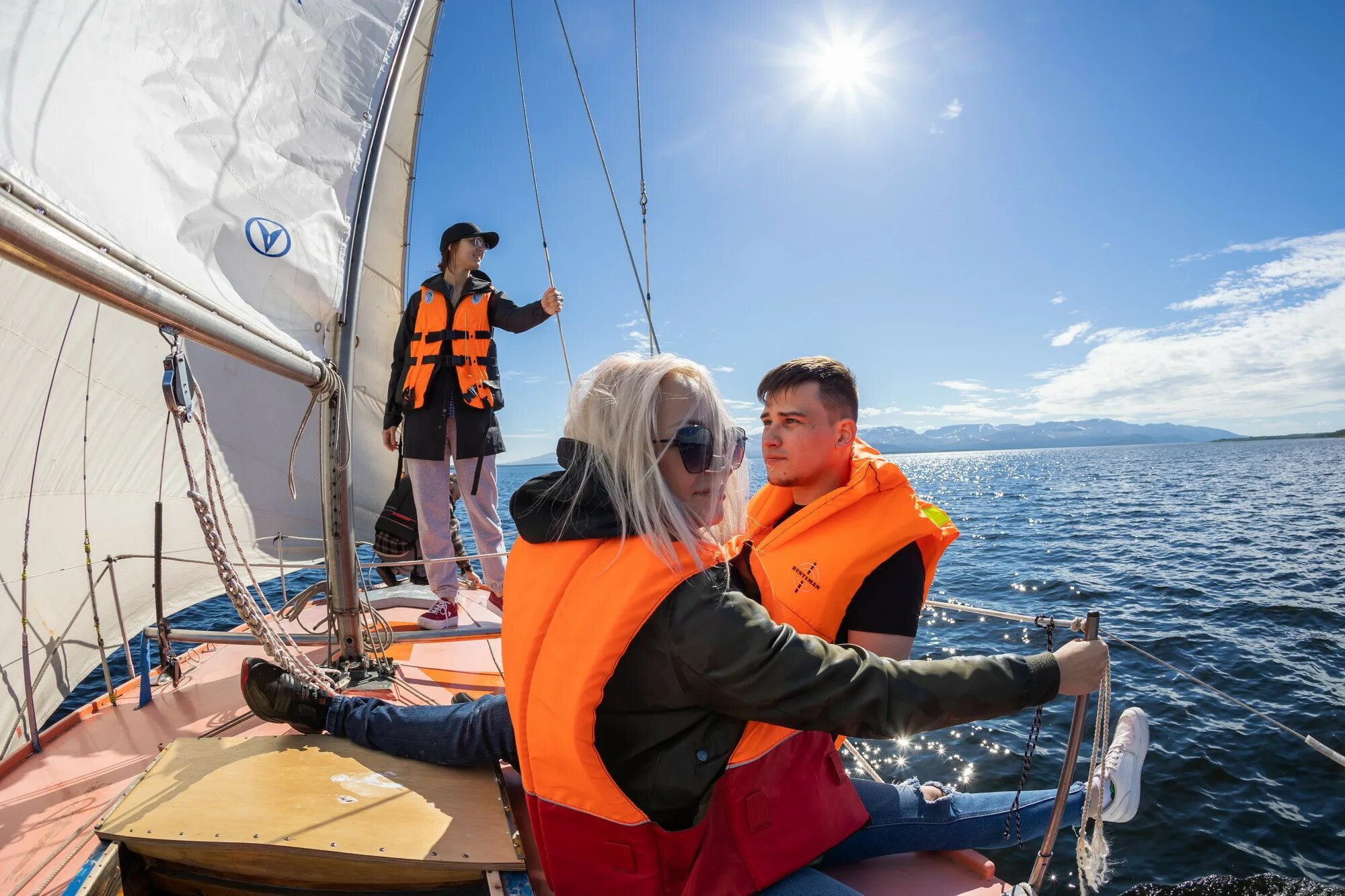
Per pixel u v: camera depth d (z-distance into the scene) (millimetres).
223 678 2512
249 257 1948
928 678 1040
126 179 1533
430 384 3059
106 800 1737
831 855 1509
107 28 1494
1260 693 5246
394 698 2365
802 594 1599
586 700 1043
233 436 3660
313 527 4176
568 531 1104
